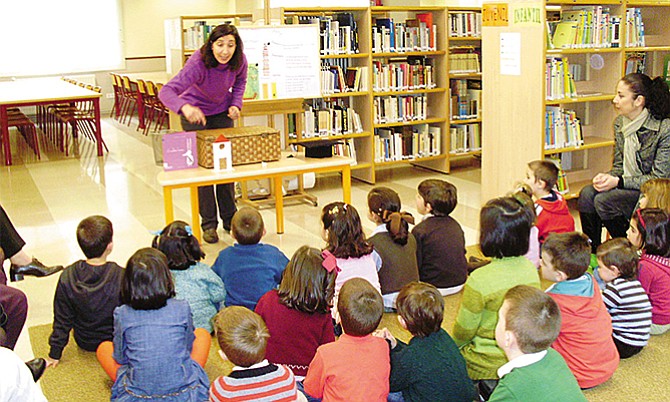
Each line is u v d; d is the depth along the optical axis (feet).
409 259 12.01
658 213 10.98
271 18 21.65
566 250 9.10
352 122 22.99
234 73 16.37
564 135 18.03
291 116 21.70
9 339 10.33
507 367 7.20
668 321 11.12
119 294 9.68
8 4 44.09
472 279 9.16
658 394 9.43
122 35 46.85
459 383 7.89
